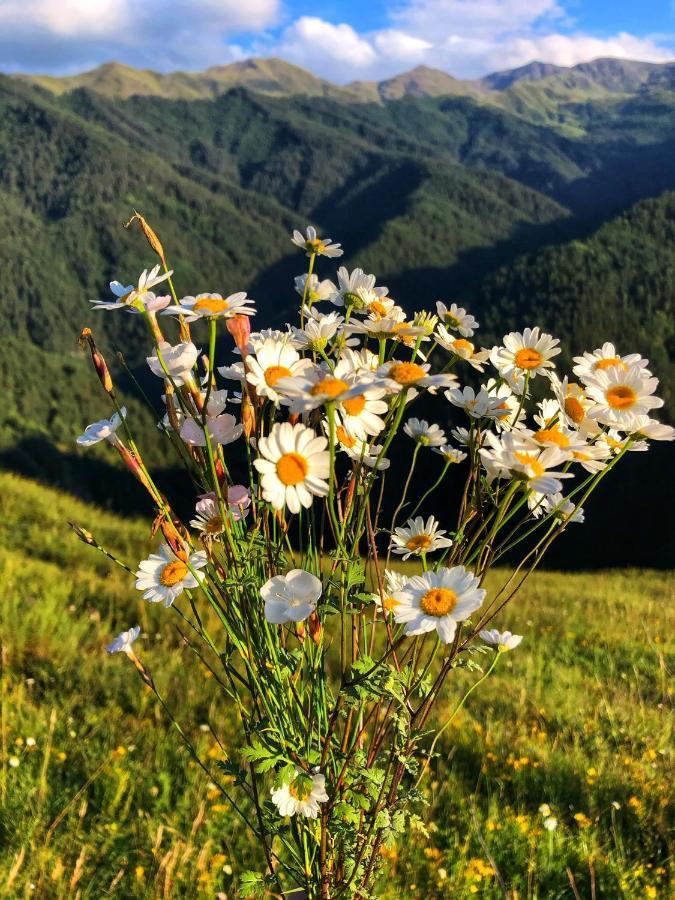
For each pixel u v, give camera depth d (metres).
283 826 1.65
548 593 10.56
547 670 6.36
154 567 1.52
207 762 3.69
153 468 60.62
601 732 4.75
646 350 97.19
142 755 3.72
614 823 3.48
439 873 2.90
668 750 4.41
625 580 14.18
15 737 3.70
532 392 1.69
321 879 1.60
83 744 3.71
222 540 1.52
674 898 3.01
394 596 1.38
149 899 2.66
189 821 3.17
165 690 4.60
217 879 2.80
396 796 1.64
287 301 194.50
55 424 120.00
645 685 6.10
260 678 1.55
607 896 3.00
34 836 2.94
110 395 1.43
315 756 1.53
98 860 2.90
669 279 108.56
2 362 130.12
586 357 1.67
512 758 4.05
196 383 1.50
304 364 1.45
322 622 1.61
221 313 1.41
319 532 1.56
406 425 1.66
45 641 5.12
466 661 1.60
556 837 3.31
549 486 1.38
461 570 1.39
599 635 7.84
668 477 62.56
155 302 1.39
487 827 3.29
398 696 1.42
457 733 4.38
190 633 6.04
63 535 9.81
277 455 1.30
